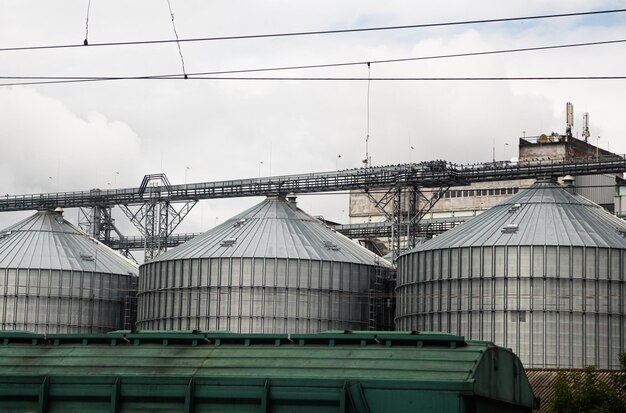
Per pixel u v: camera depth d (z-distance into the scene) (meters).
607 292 113.06
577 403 67.69
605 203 181.12
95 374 48.56
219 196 144.25
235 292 125.00
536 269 113.19
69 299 138.62
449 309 116.38
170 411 47.19
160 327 128.62
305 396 45.50
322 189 135.75
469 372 45.03
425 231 145.50
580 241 113.81
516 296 113.25
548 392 81.31
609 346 112.31
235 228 131.88
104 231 160.50
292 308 125.00
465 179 128.88
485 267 114.75
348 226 151.75
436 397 44.25
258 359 47.78
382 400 44.72
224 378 46.69
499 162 129.50
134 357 49.50
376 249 153.50
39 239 142.75
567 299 112.50
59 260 140.00
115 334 51.19
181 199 148.12
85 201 155.25
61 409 48.34
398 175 130.50
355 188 133.88
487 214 122.62
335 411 45.09
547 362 111.75
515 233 115.88
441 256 117.81
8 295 136.75
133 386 47.72
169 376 47.47
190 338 50.09
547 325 112.19
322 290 126.25
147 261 133.50
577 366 111.44
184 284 127.38
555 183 124.81
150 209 150.25
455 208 190.50
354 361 46.53
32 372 49.47
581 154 183.12
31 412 48.69
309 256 126.69
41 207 149.62
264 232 129.75
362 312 128.50
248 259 125.25
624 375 70.38
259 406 46.09
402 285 122.94
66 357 50.31
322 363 46.75
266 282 124.94
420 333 47.41
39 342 52.16
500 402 47.62
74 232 148.00
